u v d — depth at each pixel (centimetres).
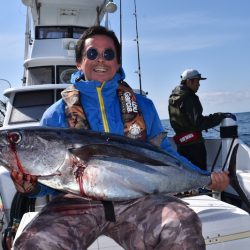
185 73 536
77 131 228
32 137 218
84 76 285
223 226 258
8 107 561
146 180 233
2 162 217
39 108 558
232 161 268
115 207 238
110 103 272
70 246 219
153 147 244
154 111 288
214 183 260
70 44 689
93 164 223
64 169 220
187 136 508
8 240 318
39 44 696
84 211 234
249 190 370
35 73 698
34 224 225
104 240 246
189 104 511
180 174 246
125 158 230
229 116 447
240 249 261
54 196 256
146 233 229
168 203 234
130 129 269
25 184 227
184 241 215
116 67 281
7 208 365
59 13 760
